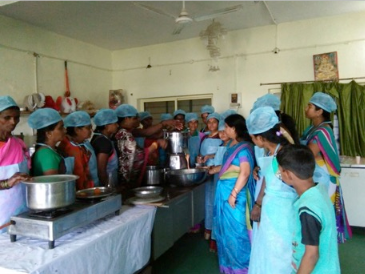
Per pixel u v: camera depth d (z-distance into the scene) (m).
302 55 4.17
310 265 1.12
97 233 1.56
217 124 3.28
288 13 3.90
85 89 5.09
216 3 3.59
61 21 4.07
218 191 2.38
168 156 2.84
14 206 1.60
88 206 1.58
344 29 3.92
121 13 3.84
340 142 3.82
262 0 3.48
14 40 3.95
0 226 1.49
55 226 1.36
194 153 3.44
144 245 1.92
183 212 2.58
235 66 4.62
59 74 4.61
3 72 3.81
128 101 5.60
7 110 1.56
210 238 3.21
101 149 2.38
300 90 4.04
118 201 1.84
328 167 2.26
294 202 1.38
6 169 1.57
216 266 2.66
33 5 3.52
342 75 3.93
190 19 2.91
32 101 3.93
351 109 3.80
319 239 1.15
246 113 4.57
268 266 1.44
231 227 2.28
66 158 1.96
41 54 4.31
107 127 2.54
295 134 1.98
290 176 1.25
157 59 5.30
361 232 3.52
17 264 1.23
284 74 4.29
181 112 4.21
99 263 1.52
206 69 4.87
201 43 4.89
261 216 1.52
